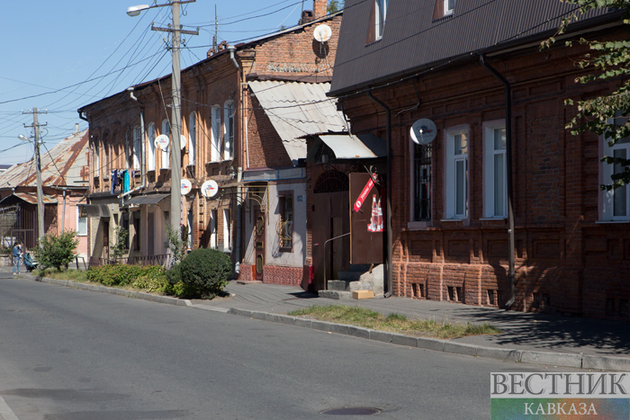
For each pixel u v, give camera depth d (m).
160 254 32.09
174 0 20.75
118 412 7.17
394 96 17.86
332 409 7.05
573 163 13.13
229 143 27.28
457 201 16.48
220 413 7.00
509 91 14.48
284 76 25.28
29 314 16.73
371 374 8.82
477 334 11.25
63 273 32.22
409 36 17.31
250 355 10.44
